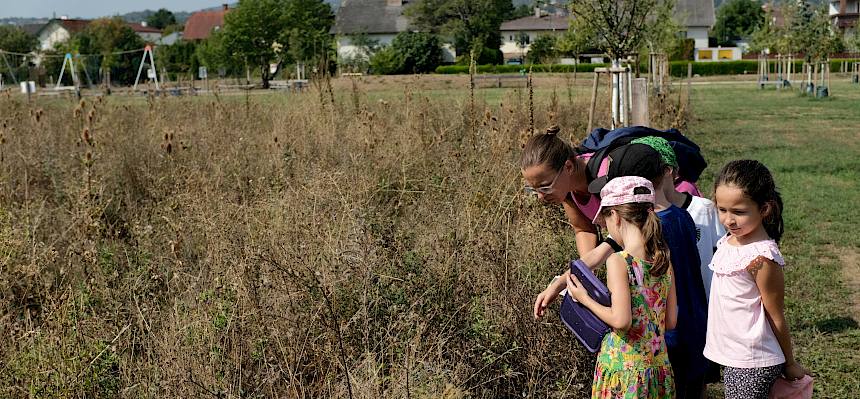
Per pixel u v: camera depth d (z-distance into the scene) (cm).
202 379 430
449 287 517
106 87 3297
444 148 934
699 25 8638
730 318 394
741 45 11756
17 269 591
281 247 557
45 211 755
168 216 723
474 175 757
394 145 943
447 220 625
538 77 2773
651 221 374
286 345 475
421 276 523
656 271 375
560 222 621
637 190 374
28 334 483
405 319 476
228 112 1362
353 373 440
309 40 5203
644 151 408
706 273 442
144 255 618
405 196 791
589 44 1290
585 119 1360
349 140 988
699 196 466
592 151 463
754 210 382
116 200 843
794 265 799
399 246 563
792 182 1249
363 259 523
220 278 527
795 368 400
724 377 404
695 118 2269
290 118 1182
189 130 1147
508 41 9619
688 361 416
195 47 8600
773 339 392
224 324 475
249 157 956
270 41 6359
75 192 798
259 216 660
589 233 454
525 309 488
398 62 6806
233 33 6341
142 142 1034
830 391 528
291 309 489
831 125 2162
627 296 368
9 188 825
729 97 3350
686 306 411
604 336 385
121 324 504
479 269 528
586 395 474
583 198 438
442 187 759
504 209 633
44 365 447
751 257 385
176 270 573
